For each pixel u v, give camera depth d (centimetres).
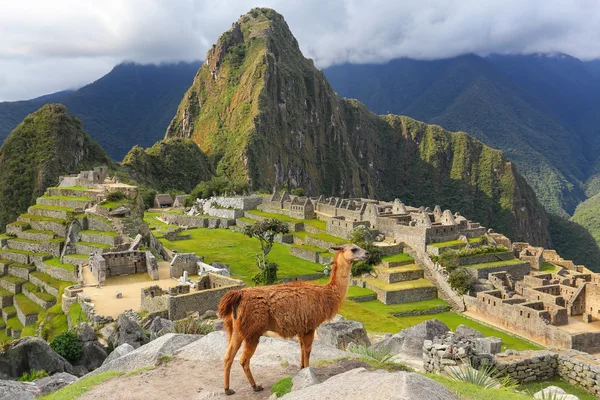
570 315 5706
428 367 1742
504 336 5362
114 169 19350
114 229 5728
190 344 1409
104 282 4197
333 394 879
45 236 6506
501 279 6519
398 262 7094
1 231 15525
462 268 6694
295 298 1062
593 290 5638
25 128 18238
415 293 6494
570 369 1783
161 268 4744
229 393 1072
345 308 4869
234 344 1055
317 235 8581
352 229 7925
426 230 7175
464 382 1204
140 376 1227
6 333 5303
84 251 5706
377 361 1235
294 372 1179
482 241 7438
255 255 7794
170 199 14688
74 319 3466
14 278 6241
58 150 17738
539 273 6875
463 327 2117
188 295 3262
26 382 1508
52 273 5725
